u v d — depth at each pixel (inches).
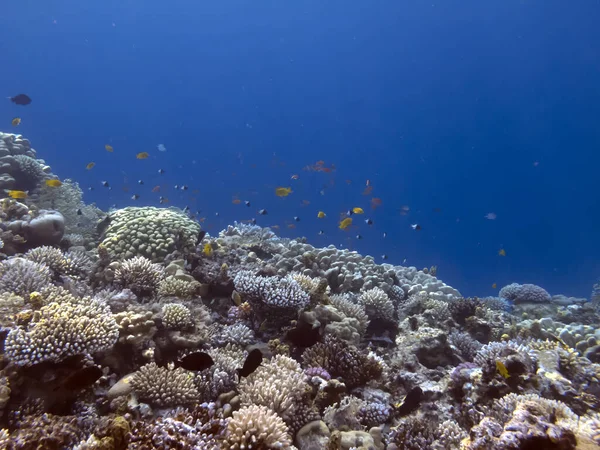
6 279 63.9
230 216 708.7
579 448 40.4
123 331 59.2
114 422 43.9
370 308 88.6
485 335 94.0
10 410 48.4
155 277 77.3
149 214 100.8
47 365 51.4
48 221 84.4
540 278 673.0
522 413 45.2
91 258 88.5
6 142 115.8
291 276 85.8
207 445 45.1
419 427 55.9
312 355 66.6
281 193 125.6
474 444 45.4
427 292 114.7
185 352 61.9
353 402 59.7
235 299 73.2
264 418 49.2
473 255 822.5
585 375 66.9
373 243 661.3
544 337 95.1
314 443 53.2
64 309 55.4
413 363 74.1
